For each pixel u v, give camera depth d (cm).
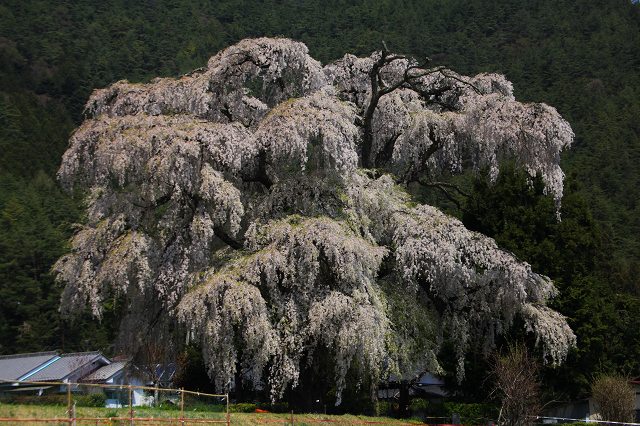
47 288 7025
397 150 3216
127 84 3017
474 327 3130
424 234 2838
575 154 8269
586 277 3475
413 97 3431
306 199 2748
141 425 1750
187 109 2892
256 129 2814
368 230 2797
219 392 2478
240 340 2570
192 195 2620
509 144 3086
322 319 2486
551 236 3538
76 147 2752
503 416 2767
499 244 3444
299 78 3067
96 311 2567
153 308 2841
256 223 2664
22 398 1675
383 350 2597
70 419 1546
